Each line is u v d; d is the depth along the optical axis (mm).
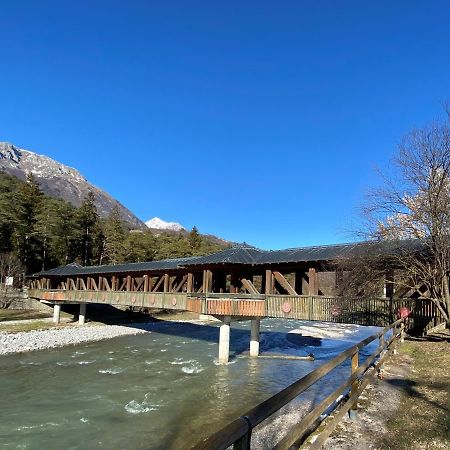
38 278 48969
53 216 60750
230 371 20844
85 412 14055
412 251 16141
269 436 9766
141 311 52000
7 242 54438
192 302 25359
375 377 10828
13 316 42031
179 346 29688
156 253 75688
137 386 17672
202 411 14078
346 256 18375
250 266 23766
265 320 54031
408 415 7668
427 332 17359
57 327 37906
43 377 19531
